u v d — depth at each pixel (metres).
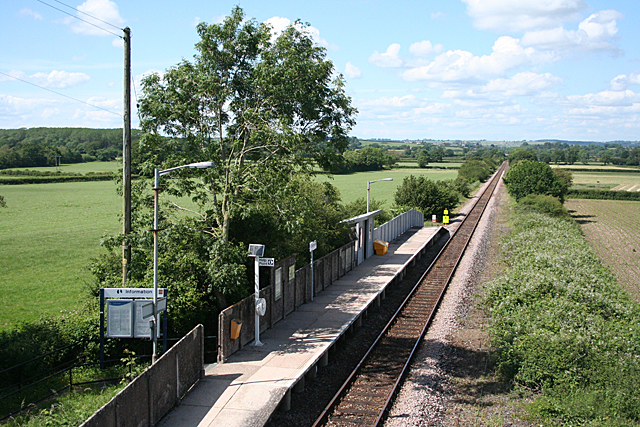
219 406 12.52
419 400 13.34
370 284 25.94
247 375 14.39
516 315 17.91
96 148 192.25
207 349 17.41
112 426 9.77
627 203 87.06
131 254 17.22
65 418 10.97
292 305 21.05
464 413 12.83
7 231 47.31
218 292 18.45
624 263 36.44
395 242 40.62
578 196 95.69
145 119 18.38
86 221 54.03
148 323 14.43
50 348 14.80
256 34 18.52
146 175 18.45
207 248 17.70
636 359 13.97
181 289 16.95
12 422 11.44
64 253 37.16
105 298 14.61
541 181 65.44
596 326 16.12
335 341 17.34
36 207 66.44
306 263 23.70
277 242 21.48
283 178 18.62
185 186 19.16
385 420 12.35
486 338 18.50
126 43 16.27
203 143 19.09
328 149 20.66
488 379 15.09
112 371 15.01
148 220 18.38
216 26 17.78
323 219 27.27
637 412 12.12
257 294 17.12
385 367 15.91
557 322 16.39
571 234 37.97
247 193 18.83
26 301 24.72
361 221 32.31
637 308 19.77
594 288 21.12
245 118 17.91
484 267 31.61
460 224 52.44
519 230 42.88
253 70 18.30
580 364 14.11
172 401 12.45
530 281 20.88
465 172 128.38
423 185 55.72
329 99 20.50
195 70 18.22
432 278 28.62
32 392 13.48
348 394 13.93
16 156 143.00
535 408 12.75
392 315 21.92
